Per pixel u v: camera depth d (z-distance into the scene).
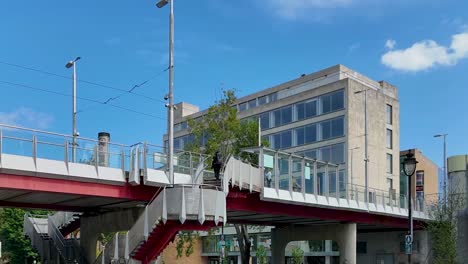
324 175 36.53
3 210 57.22
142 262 26.84
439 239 33.50
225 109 45.22
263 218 40.00
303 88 83.44
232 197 30.36
